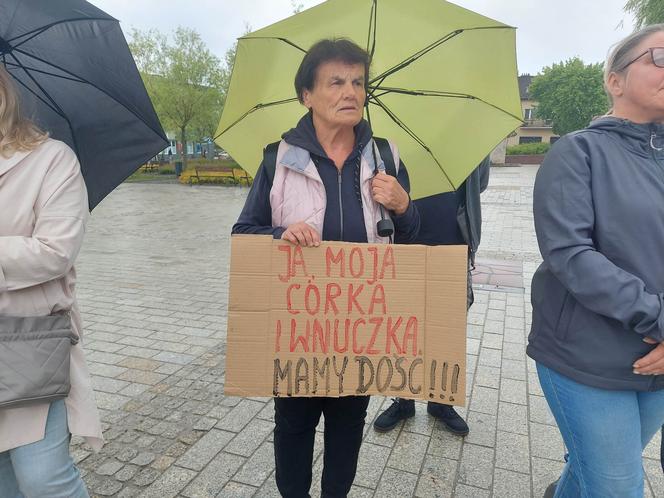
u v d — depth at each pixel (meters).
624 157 1.51
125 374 3.77
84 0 1.74
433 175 2.12
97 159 1.95
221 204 16.50
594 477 1.59
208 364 3.95
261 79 1.99
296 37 1.93
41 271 1.43
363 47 1.95
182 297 5.86
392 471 2.61
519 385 3.57
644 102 1.48
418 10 1.88
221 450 2.80
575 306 1.56
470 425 3.04
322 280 1.69
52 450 1.51
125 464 2.68
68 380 1.48
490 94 1.94
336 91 1.66
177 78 30.52
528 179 26.20
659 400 1.59
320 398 1.93
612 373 1.51
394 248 1.67
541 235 1.58
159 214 13.88
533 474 2.60
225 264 7.69
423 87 2.02
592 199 1.52
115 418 3.14
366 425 3.03
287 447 1.92
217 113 31.80
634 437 1.55
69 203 1.51
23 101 1.73
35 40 1.69
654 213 1.44
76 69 1.76
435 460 2.71
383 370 1.71
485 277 6.57
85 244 9.41
